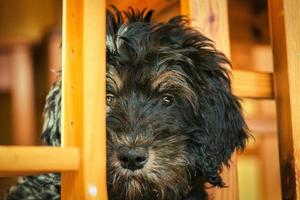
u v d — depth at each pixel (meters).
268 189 1.43
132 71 0.65
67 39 0.49
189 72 0.67
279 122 0.67
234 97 0.69
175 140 0.61
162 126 0.61
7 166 0.44
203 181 0.67
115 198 0.60
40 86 1.62
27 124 1.57
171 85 0.66
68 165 0.46
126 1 0.75
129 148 0.57
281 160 0.66
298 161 0.64
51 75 1.44
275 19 0.67
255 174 1.51
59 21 1.62
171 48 0.67
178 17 0.70
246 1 1.49
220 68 0.68
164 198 0.62
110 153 0.58
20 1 1.65
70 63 0.49
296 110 0.65
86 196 0.46
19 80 1.58
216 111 0.67
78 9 0.48
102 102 0.47
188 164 0.63
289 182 0.65
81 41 0.47
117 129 0.59
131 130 0.59
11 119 1.64
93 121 0.47
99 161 0.47
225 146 0.68
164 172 0.60
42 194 0.75
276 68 0.67
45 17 1.65
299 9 0.66
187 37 0.68
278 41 0.66
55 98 0.71
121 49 0.66
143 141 0.58
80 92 0.47
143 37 0.67
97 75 0.47
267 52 1.49
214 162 0.66
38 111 1.62
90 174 0.46
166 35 0.68
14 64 1.58
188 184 0.64
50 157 0.45
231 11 1.48
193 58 0.67
